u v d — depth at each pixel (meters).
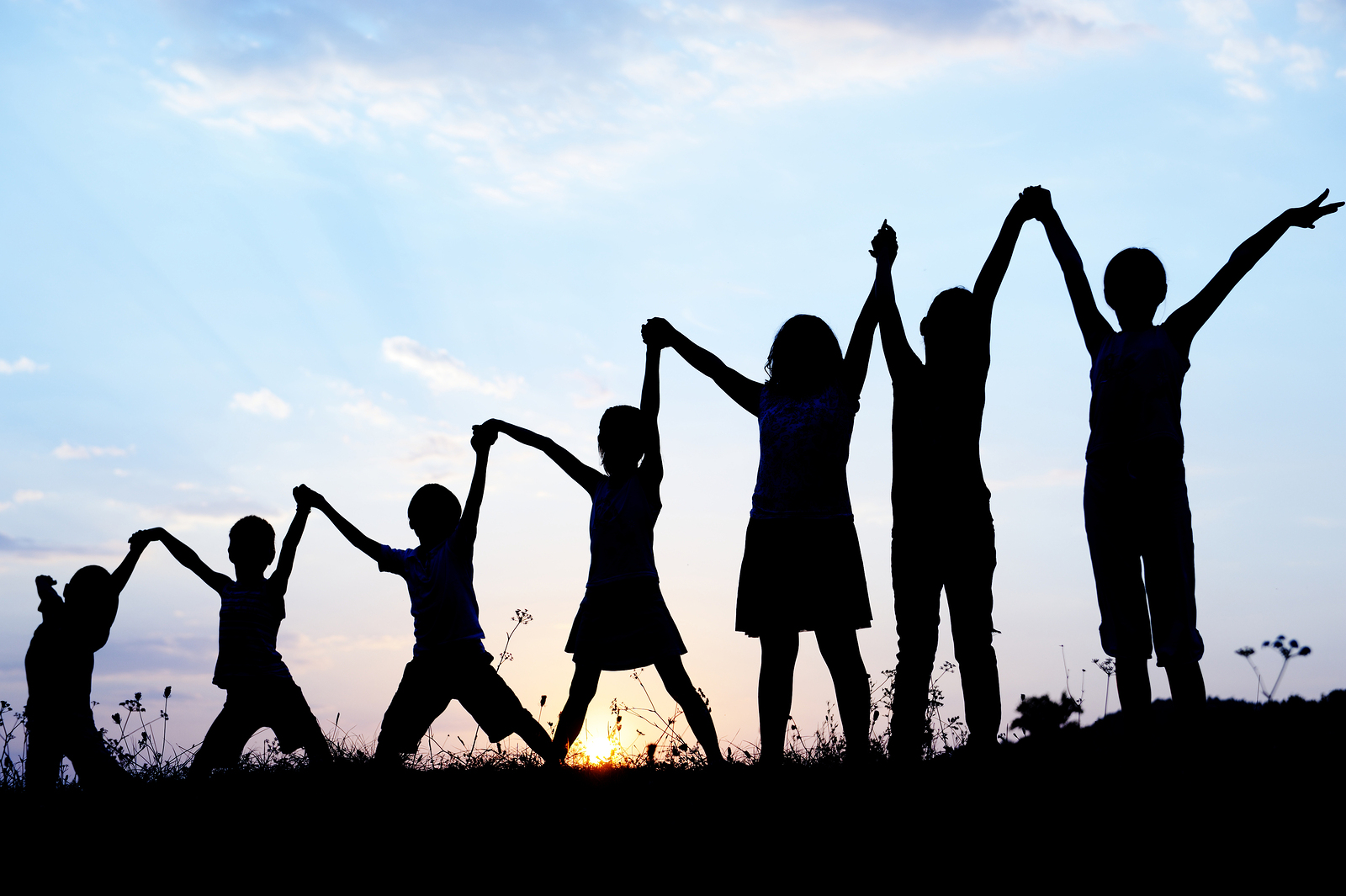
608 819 4.02
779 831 3.72
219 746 6.08
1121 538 4.47
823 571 4.70
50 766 6.01
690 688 5.49
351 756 6.33
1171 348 4.50
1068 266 4.88
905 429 4.64
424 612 5.90
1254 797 3.59
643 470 5.68
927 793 3.97
